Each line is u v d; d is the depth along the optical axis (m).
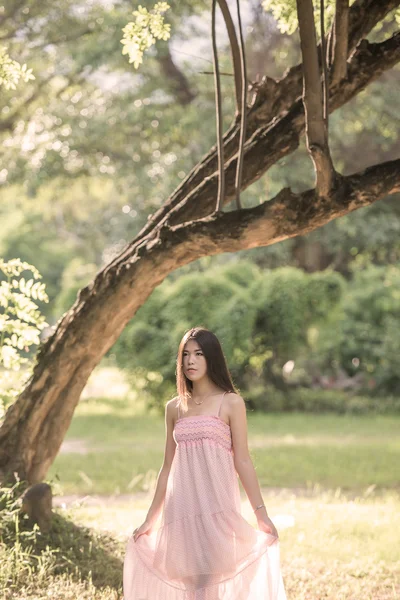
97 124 22.62
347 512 8.72
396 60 6.88
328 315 20.73
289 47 20.95
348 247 24.80
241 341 19.41
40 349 7.44
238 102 7.43
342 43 6.62
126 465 12.62
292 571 6.59
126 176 23.55
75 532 7.00
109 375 33.38
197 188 7.14
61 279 42.31
